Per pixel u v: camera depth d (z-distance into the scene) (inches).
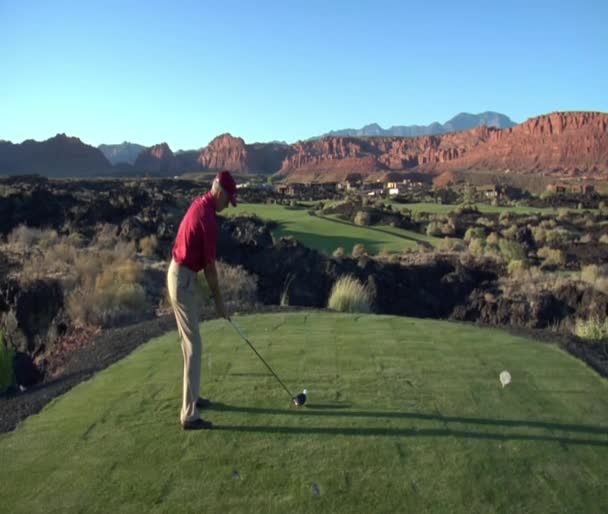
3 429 211.6
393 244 1785.2
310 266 1168.8
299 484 166.6
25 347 430.0
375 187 6200.8
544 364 276.1
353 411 216.1
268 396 231.6
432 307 1159.0
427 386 243.0
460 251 1637.6
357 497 160.1
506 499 159.6
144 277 660.1
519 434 197.2
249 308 440.8
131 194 1441.9
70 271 628.1
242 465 177.3
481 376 256.8
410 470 173.8
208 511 154.7
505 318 1022.4
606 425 205.2
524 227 2225.6
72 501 161.2
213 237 204.5
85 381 264.8
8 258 735.1
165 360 291.1
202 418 211.2
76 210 1244.5
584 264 1630.2
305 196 3848.4
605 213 2773.1
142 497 161.9
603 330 377.4
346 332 338.3
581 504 157.8
